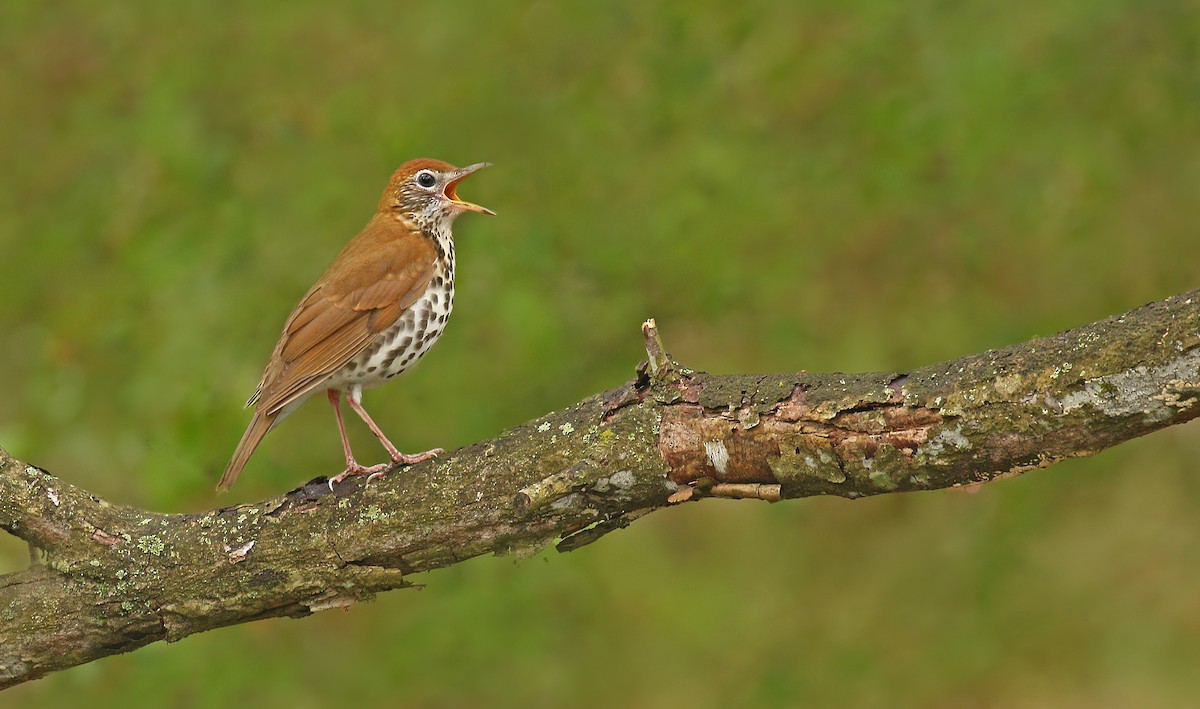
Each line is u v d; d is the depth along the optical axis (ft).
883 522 44.29
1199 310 19.74
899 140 45.80
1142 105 46.39
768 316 45.06
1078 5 47.06
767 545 44.06
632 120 47.16
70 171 46.78
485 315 43.37
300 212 44.80
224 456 40.75
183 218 44.96
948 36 47.09
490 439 24.73
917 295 45.34
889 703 39.42
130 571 25.14
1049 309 44.98
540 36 49.08
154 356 42.14
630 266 44.29
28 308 44.91
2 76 48.21
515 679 40.01
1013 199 46.03
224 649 40.01
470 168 33.22
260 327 42.57
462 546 24.44
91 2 49.26
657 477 23.43
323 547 24.70
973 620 41.45
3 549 36.96
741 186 45.50
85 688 38.96
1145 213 45.93
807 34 48.03
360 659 40.45
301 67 48.80
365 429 42.42
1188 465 43.83
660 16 48.73
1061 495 44.14
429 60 49.01
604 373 42.70
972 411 21.25
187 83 47.44
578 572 42.39
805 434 22.38
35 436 42.11
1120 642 39.96
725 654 41.09
